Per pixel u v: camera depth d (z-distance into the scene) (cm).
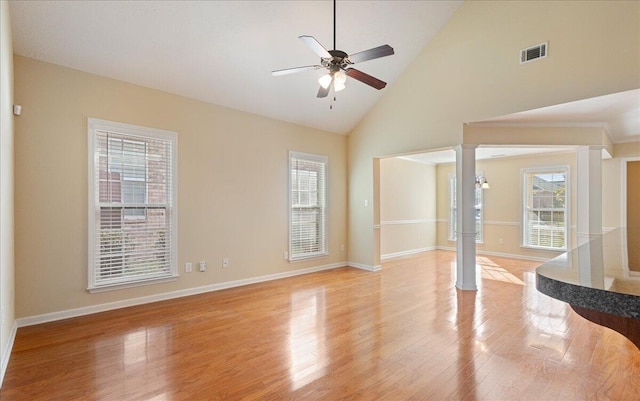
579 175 440
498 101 399
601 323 91
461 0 430
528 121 423
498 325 317
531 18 369
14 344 275
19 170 309
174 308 370
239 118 474
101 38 322
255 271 491
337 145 616
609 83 315
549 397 200
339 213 621
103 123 357
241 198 475
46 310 325
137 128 380
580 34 334
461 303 389
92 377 225
